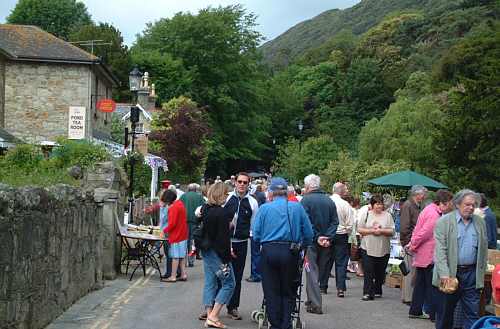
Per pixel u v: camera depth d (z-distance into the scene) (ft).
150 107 153.38
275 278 27.53
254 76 211.82
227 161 230.48
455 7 303.68
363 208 40.75
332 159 159.43
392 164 108.37
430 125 122.11
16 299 23.34
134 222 72.64
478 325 21.31
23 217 24.16
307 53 354.95
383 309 36.63
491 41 130.82
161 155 117.70
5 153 50.34
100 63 101.76
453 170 85.56
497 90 81.30
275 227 27.43
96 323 29.91
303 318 33.22
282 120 269.23
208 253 30.66
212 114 194.29
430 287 33.06
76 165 49.06
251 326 30.86
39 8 231.71
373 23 517.14
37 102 100.27
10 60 99.40
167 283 44.60
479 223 26.14
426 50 272.92
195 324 30.71
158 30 201.77
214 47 195.00
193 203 55.67
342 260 40.91
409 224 38.45
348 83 275.18
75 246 34.32
